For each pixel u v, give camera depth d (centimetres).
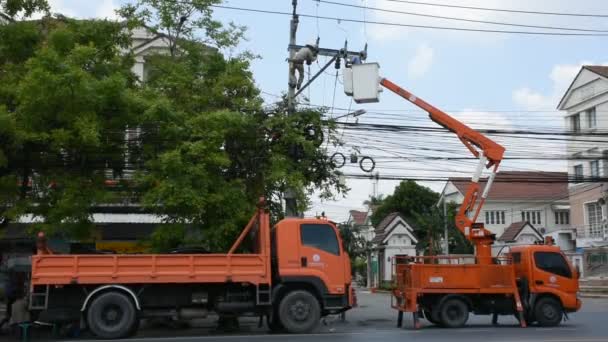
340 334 1609
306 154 2017
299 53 2020
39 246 1598
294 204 1939
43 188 1777
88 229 1780
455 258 1942
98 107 1670
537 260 1909
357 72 2033
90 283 1550
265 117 2016
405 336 1546
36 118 1622
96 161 1822
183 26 2038
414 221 5978
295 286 1700
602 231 4825
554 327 1834
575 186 5244
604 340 1417
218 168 1838
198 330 1859
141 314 1600
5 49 1773
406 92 2055
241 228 1842
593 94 4866
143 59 2291
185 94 1916
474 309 1877
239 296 1672
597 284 4447
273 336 1576
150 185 1803
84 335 1689
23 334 1575
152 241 1847
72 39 1788
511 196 6094
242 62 1998
